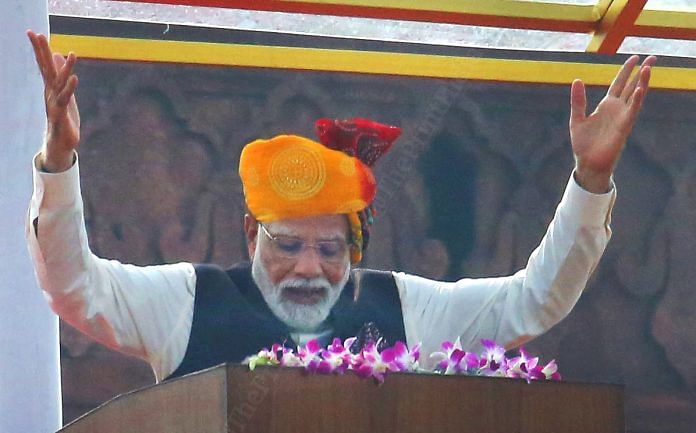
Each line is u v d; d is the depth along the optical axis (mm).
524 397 10789
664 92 25578
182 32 23609
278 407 10039
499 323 14672
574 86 13602
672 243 26047
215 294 14242
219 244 24062
